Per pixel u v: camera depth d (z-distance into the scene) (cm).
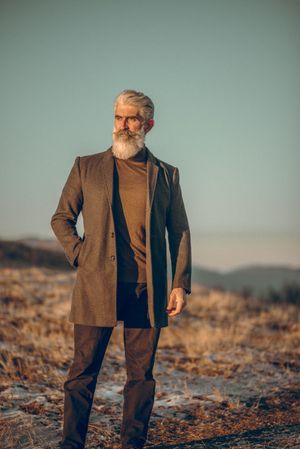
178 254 349
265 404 503
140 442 334
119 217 327
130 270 327
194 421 455
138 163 333
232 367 632
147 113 328
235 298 1256
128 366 342
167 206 343
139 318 333
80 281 328
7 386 514
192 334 794
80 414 327
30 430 411
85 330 329
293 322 967
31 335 707
